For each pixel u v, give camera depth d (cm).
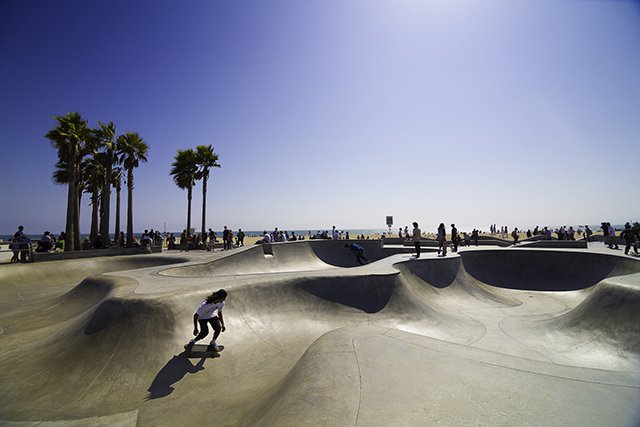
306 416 287
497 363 371
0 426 404
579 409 278
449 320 880
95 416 420
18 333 712
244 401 445
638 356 580
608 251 1520
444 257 1312
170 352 563
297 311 803
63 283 1376
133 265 1658
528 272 1475
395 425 264
